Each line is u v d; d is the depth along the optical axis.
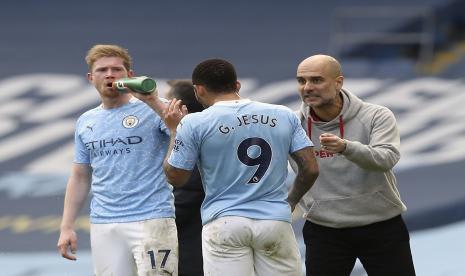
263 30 61.72
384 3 61.88
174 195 22.86
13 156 49.41
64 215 20.88
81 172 21.02
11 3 64.56
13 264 38.25
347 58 59.66
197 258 22.86
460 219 41.97
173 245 20.25
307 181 19.45
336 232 21.78
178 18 63.22
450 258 37.06
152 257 19.95
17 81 56.97
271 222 18.83
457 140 48.97
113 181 20.23
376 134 20.81
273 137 18.98
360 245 21.80
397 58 59.72
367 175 21.17
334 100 20.95
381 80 56.00
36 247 40.09
